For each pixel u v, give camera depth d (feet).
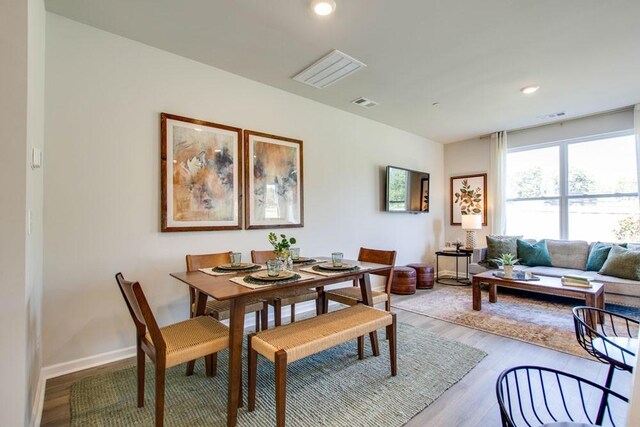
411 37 8.04
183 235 9.02
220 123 9.77
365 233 14.55
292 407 5.93
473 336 9.41
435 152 18.95
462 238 18.63
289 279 6.35
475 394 6.38
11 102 4.46
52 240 7.02
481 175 17.87
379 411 5.81
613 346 5.00
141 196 8.27
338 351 8.38
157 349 4.98
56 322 7.07
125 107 8.05
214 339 5.63
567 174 15.17
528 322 10.57
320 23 7.46
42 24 6.49
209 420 5.49
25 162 4.53
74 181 7.31
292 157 11.62
